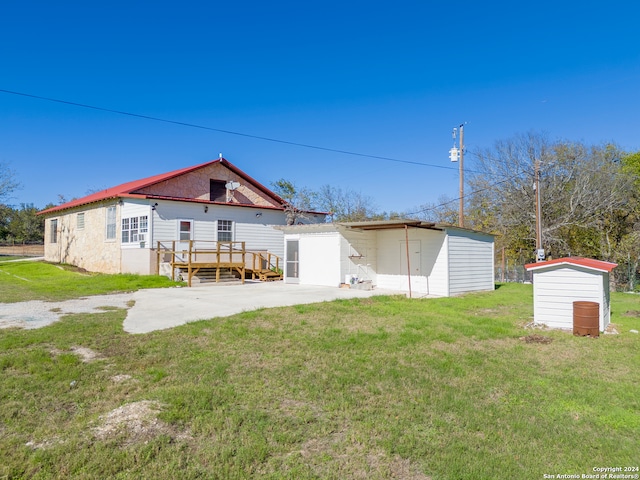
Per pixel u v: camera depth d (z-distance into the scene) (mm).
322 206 35562
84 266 21344
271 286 15352
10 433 3498
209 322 7875
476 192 26016
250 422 3781
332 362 5594
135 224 17656
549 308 8367
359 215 35438
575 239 24047
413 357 5883
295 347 6293
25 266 22312
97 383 4668
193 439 3455
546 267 8391
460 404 4270
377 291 14406
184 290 13680
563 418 4004
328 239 15289
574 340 7152
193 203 18312
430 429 3746
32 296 11641
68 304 10203
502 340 7070
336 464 3148
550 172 23375
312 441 3494
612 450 3416
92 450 3209
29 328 7262
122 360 5508
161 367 5273
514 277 22844
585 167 23016
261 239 20984
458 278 14422
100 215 20094
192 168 20281
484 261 16000
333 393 4520
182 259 17766
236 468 3045
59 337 6609
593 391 4668
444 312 9797
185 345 6312
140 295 12133
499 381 4980
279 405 4191
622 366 5652
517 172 24438
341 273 14812
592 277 7988
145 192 18578
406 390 4652
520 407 4246
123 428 3543
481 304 11648
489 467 3133
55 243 25531
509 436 3633
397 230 15680
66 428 3586
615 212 23016
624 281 22062
